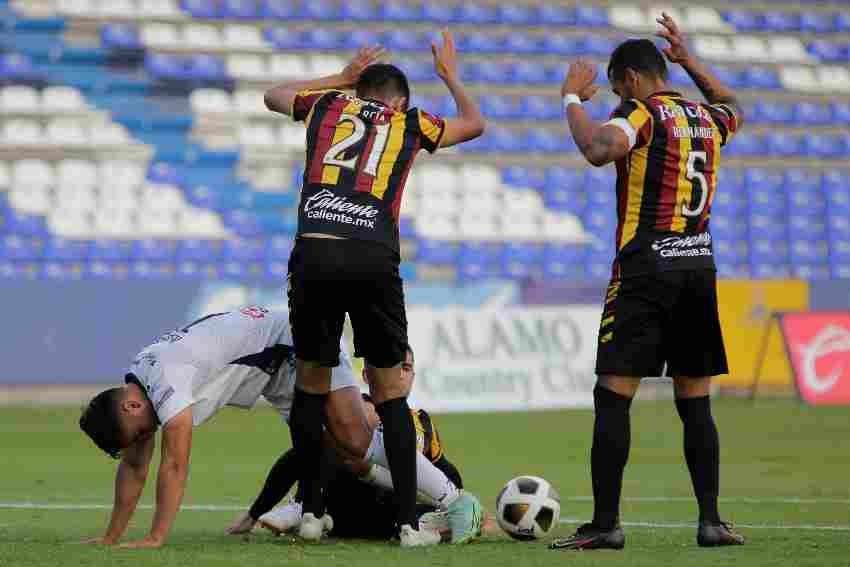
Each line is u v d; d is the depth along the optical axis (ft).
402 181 69.00
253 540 72.84
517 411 220.84
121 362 226.79
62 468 130.11
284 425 194.80
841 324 239.30
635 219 66.64
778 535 75.20
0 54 312.29
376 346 68.85
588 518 90.43
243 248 286.66
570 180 316.40
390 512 74.84
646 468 133.28
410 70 326.44
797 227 318.24
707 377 68.95
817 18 359.87
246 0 333.62
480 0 344.08
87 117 306.55
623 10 352.08
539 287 242.78
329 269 66.59
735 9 358.64
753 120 335.88
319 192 67.87
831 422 194.49
